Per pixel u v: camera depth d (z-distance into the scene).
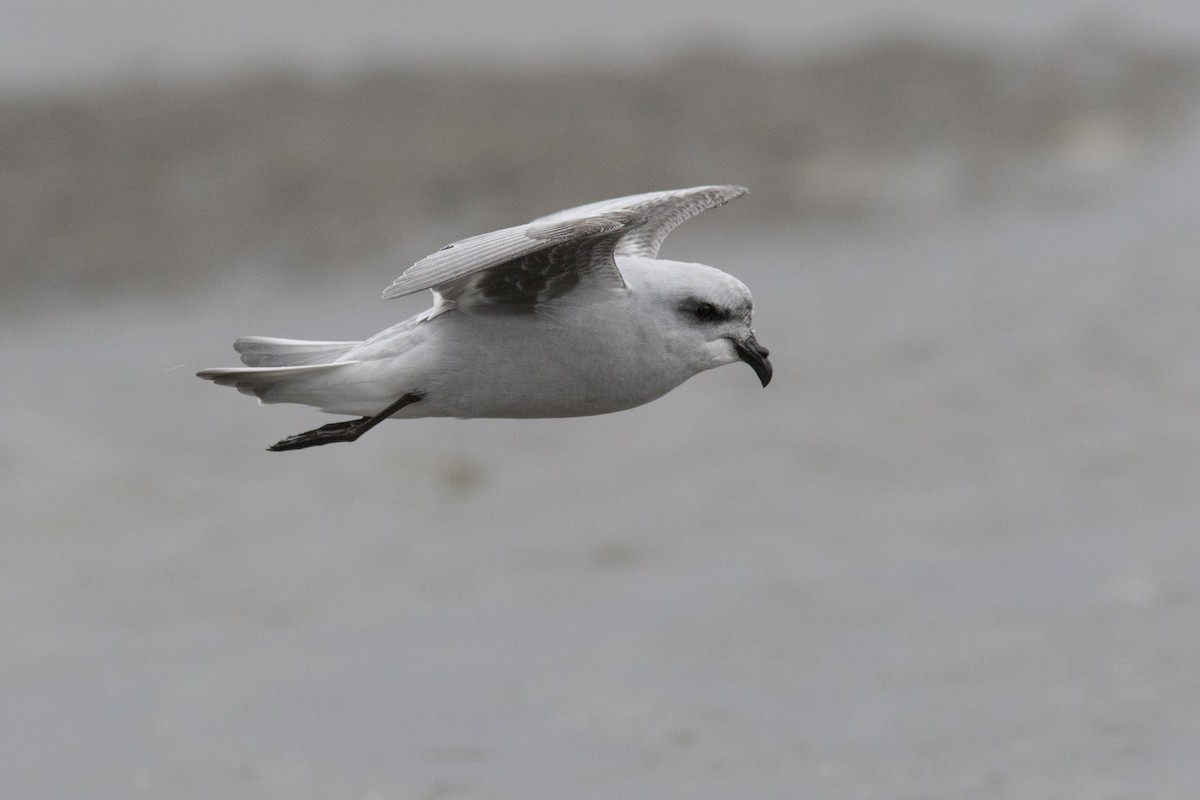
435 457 17.48
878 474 16.69
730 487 16.48
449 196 26.30
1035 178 29.98
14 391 19.59
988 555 14.44
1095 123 33.22
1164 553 14.20
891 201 28.50
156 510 16.20
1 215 25.28
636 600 13.87
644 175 28.11
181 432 18.27
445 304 7.99
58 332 22.02
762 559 14.62
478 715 11.89
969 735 11.24
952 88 34.41
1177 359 19.92
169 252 24.23
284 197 25.86
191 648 13.29
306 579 14.65
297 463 17.39
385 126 29.12
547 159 27.92
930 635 12.84
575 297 7.91
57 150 27.69
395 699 12.20
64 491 16.50
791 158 29.69
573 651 12.89
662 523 15.64
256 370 7.90
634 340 8.05
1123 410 18.17
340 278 23.58
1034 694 11.77
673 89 32.59
